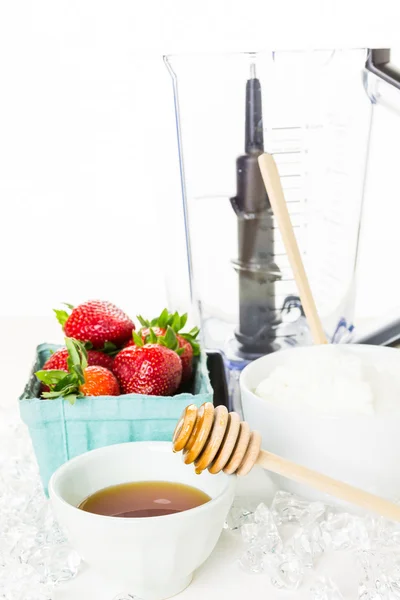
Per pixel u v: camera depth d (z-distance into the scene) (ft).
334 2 4.93
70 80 5.64
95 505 2.25
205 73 2.99
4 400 3.29
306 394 2.43
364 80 3.13
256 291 3.14
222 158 3.06
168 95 3.06
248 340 3.20
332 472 2.35
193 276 3.23
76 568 2.21
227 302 3.20
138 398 2.44
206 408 2.13
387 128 4.91
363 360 2.74
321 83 3.07
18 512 2.46
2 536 2.32
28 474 2.68
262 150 3.06
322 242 3.32
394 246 5.49
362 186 3.34
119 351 2.76
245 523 2.35
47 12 5.51
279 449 2.39
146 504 2.26
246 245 3.10
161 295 6.02
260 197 3.05
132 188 5.82
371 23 4.93
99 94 5.65
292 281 3.15
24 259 6.06
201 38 5.13
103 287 6.06
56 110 5.72
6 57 5.62
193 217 3.14
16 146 5.81
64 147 5.79
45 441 2.47
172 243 3.30
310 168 3.19
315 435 2.31
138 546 2.01
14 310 6.14
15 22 5.55
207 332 3.25
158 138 3.16
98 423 2.46
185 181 3.12
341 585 2.16
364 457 2.31
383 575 2.10
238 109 3.02
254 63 2.98
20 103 5.73
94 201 5.89
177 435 2.12
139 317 2.87
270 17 5.00
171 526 1.99
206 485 2.29
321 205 3.26
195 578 2.20
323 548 2.31
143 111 3.22
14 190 5.91
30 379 2.59
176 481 2.35
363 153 3.29
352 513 2.39
